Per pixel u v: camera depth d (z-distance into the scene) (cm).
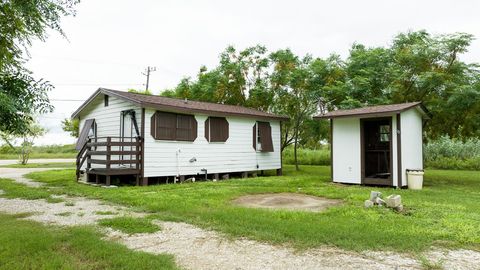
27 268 340
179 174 1209
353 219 568
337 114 1187
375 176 1199
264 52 2023
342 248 412
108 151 1059
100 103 1316
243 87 2048
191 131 1262
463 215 598
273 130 1639
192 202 733
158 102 1170
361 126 1159
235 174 1502
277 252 400
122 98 1148
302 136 1994
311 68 1775
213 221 547
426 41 1403
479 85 1216
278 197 832
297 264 359
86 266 347
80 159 1245
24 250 390
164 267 342
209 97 2080
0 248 394
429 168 2070
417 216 594
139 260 361
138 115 1136
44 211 648
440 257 381
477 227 510
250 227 507
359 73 1605
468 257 382
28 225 527
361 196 819
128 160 1076
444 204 716
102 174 1068
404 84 1444
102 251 389
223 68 2042
